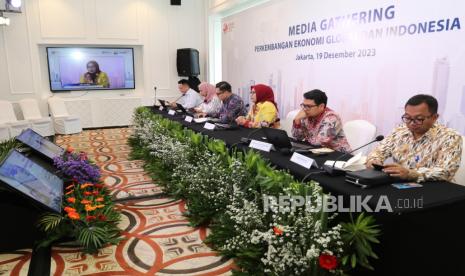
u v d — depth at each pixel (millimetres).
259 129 3498
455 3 2801
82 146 5867
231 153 2732
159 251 2223
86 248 2193
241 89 6723
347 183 1792
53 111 7250
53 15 7293
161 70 8344
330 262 1476
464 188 1685
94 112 7836
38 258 2129
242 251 1938
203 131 3562
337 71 4180
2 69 6996
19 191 2082
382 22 3490
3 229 2164
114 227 2486
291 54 5078
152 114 5156
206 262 2088
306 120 2984
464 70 2781
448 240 1552
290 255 1565
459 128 2859
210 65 8422
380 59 3555
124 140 6418
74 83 7805
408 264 1492
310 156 2363
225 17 7117
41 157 3133
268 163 2268
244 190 2070
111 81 8102
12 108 6797
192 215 2682
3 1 6797
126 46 8086
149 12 8031
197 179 2596
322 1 4328
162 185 3512
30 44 7176
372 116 3729
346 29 3969
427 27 3045
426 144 1977
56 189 2488
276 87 5555
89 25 7605
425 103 1858
